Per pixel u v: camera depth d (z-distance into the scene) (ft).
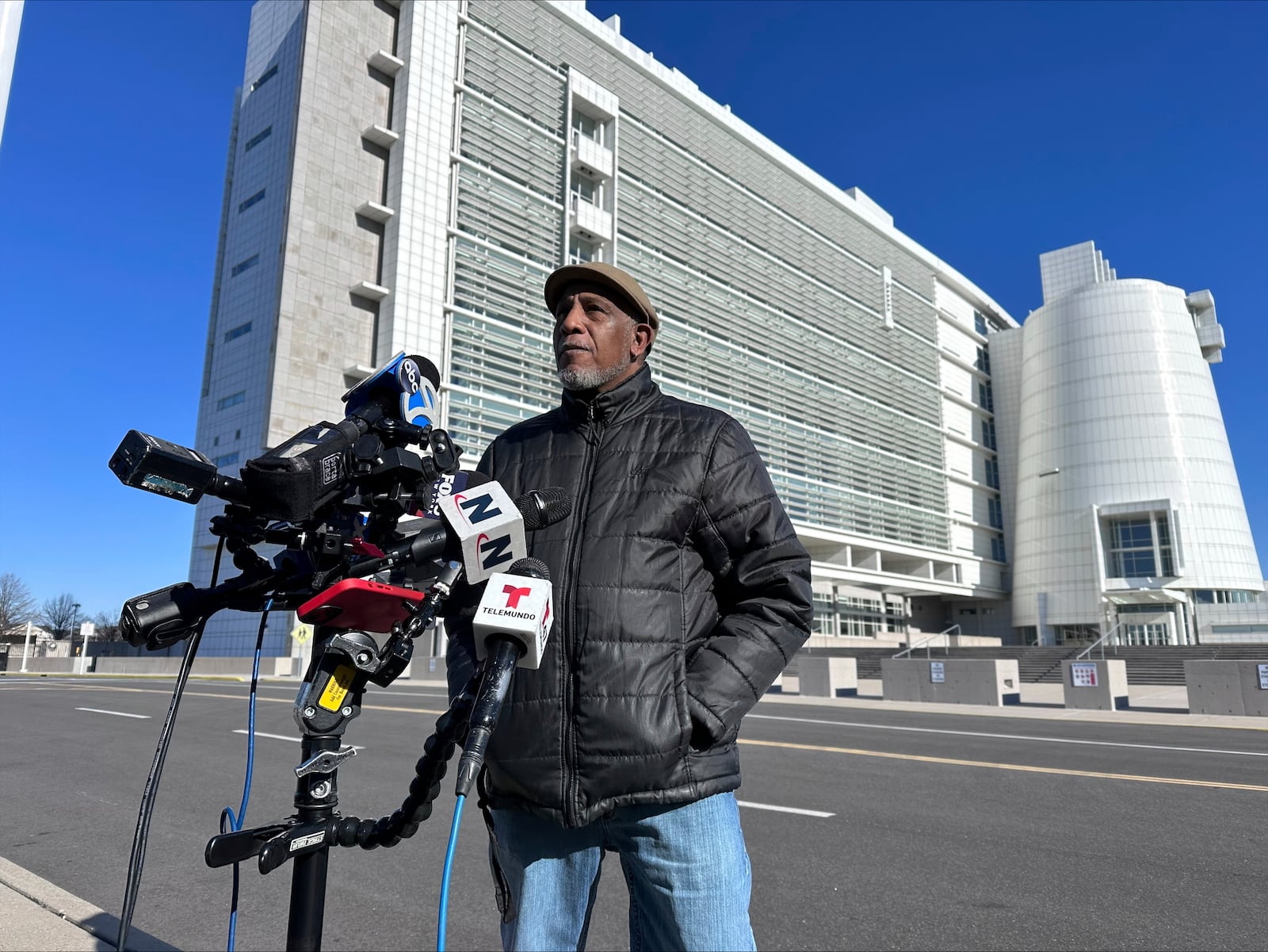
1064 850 15.34
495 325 126.52
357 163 119.55
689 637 5.34
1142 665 87.61
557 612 5.21
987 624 233.35
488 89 133.59
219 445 122.72
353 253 117.29
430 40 126.00
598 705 4.91
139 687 68.44
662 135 164.35
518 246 133.08
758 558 5.51
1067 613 192.95
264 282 121.80
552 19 146.92
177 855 15.31
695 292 161.79
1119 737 32.89
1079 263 238.07
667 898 5.00
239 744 29.71
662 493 5.45
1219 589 180.34
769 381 175.11
